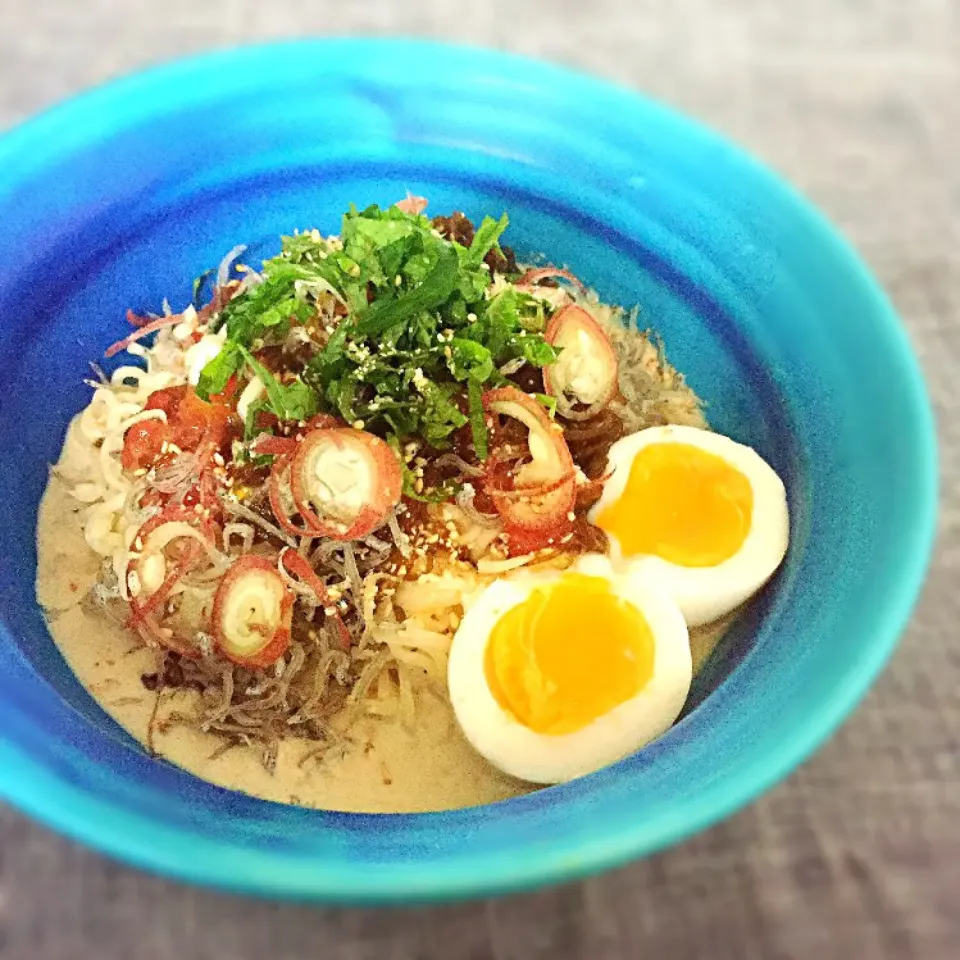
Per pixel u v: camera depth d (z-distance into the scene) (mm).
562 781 223
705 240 254
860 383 222
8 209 239
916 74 348
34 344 255
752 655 219
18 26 338
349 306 240
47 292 253
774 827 217
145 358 281
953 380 277
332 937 204
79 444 270
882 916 209
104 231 258
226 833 183
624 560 248
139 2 347
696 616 241
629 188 260
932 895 212
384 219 248
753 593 238
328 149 271
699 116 334
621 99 255
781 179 242
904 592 195
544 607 234
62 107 245
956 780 224
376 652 245
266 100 260
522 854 170
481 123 265
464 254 249
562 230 277
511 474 250
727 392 259
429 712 242
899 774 224
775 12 364
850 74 348
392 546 247
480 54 260
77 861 208
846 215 310
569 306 262
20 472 255
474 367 241
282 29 344
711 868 212
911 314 289
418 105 264
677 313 268
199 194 268
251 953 202
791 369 239
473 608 238
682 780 186
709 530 243
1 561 241
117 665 243
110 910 204
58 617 249
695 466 250
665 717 227
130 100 249
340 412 240
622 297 278
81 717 220
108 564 255
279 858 172
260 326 245
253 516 245
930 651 239
